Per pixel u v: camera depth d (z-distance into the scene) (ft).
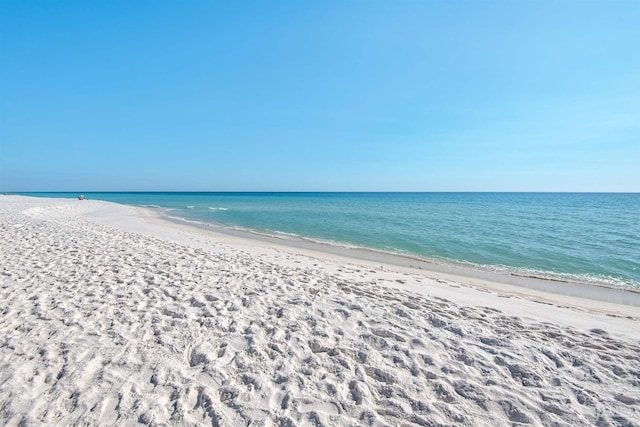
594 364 12.03
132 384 9.81
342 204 175.83
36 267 22.39
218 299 17.63
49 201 112.78
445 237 53.88
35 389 9.36
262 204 172.55
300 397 9.61
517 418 9.18
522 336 14.43
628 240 50.65
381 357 12.16
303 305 17.22
